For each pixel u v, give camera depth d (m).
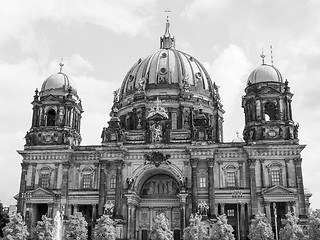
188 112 121.31
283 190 96.75
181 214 98.62
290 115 104.31
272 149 100.69
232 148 102.88
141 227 106.69
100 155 104.44
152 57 133.25
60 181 105.31
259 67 111.25
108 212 98.00
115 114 111.81
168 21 152.12
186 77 125.31
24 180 106.06
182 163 103.12
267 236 85.75
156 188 109.94
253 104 105.94
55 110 111.69
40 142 109.31
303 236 84.69
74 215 96.00
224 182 101.88
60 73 117.56
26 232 90.62
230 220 101.44
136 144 105.94
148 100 123.12
